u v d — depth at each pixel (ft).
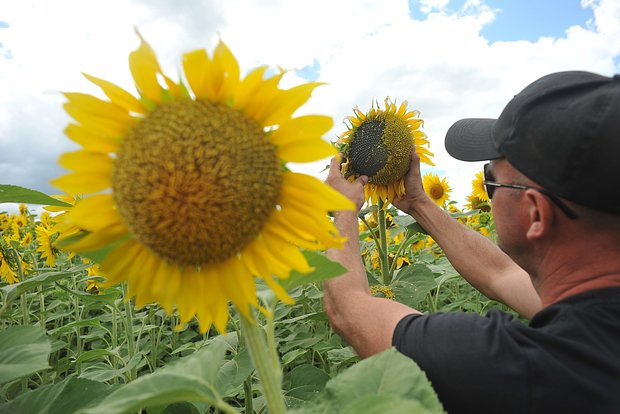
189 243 1.14
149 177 1.11
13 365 1.33
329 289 2.02
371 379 1.14
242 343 2.89
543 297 1.63
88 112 1.16
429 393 1.08
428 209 2.87
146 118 1.17
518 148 1.55
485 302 4.33
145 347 4.23
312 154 1.19
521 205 1.62
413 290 3.07
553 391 1.26
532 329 1.36
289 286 1.44
